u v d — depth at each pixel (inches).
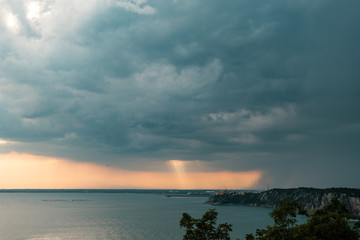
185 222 1792.6
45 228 7731.3
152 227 7829.7
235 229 7180.1
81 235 6599.4
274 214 1667.1
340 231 1418.6
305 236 1493.6
